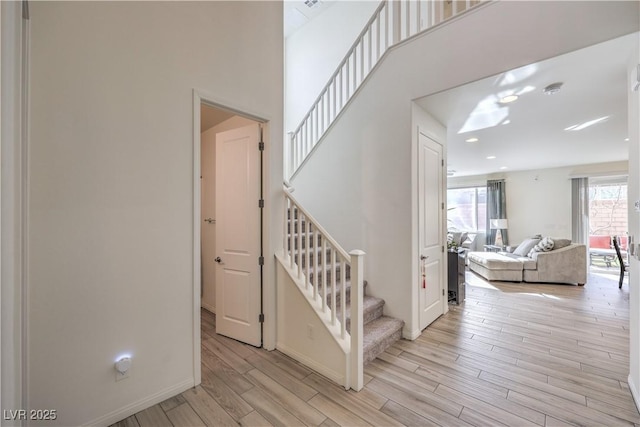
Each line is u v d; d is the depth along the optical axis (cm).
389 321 303
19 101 106
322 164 382
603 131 407
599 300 438
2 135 89
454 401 200
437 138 359
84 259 169
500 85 264
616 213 657
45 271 155
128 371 186
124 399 184
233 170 296
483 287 520
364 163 339
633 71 194
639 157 187
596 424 178
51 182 157
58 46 159
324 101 446
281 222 286
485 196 862
